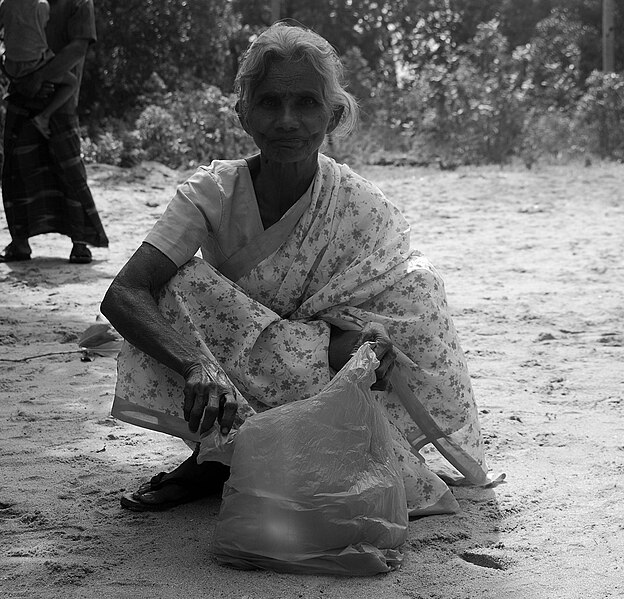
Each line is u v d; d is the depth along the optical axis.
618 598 2.83
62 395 4.86
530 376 5.31
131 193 12.76
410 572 3.01
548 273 8.52
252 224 3.49
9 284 7.67
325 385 3.40
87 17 8.08
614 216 12.04
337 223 3.50
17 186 8.35
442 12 28.72
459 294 7.61
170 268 3.40
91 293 7.38
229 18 21.69
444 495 3.44
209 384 3.07
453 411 3.50
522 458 3.99
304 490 3.00
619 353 5.84
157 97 17.88
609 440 4.21
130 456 4.01
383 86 20.77
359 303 3.49
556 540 3.22
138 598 2.84
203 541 3.24
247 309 3.38
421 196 13.75
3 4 8.03
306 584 2.93
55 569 3.00
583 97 21.27
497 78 19.77
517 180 15.44
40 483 3.70
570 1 29.25
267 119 3.29
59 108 8.21
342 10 27.44
